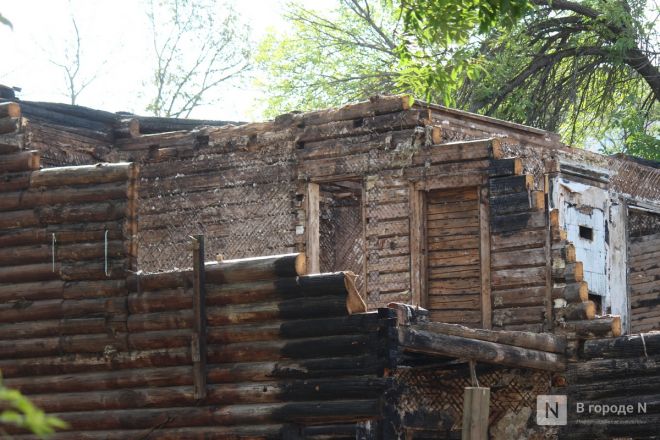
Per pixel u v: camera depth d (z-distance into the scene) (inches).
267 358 394.0
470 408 402.3
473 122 605.3
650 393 465.1
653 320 695.1
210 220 625.9
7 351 433.4
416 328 397.4
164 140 644.7
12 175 441.7
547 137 642.8
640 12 1017.5
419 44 522.9
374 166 575.5
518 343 451.5
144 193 647.8
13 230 439.8
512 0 476.1
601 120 1074.1
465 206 552.4
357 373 381.1
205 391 398.6
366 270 573.0
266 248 606.5
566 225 644.1
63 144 635.5
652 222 722.2
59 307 426.0
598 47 1031.0
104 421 416.5
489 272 525.0
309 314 387.5
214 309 401.7
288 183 602.5
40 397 428.5
